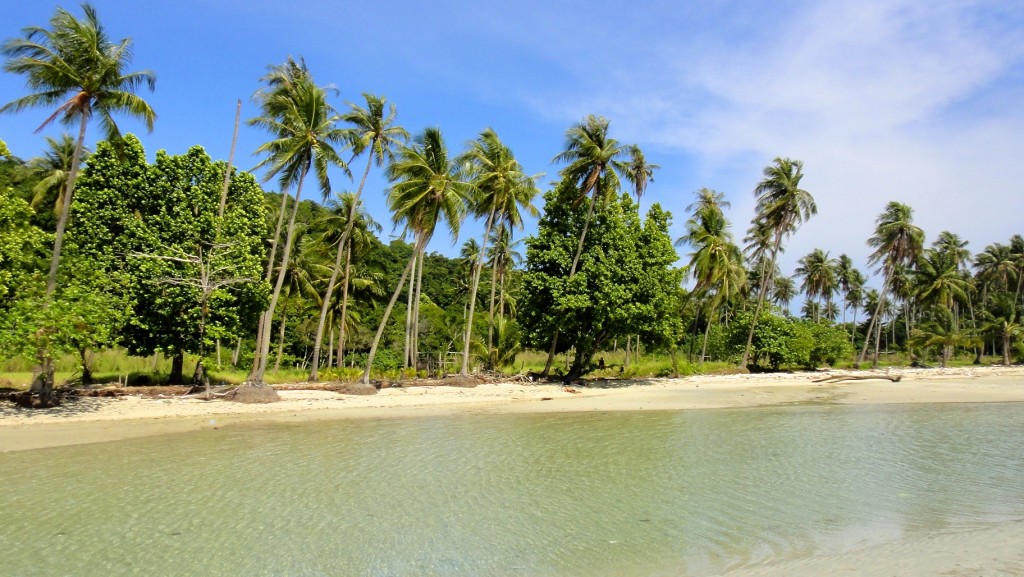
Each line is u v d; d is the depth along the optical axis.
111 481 11.59
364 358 49.94
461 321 53.00
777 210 47.38
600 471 12.92
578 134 32.91
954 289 60.88
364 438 16.75
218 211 26.38
